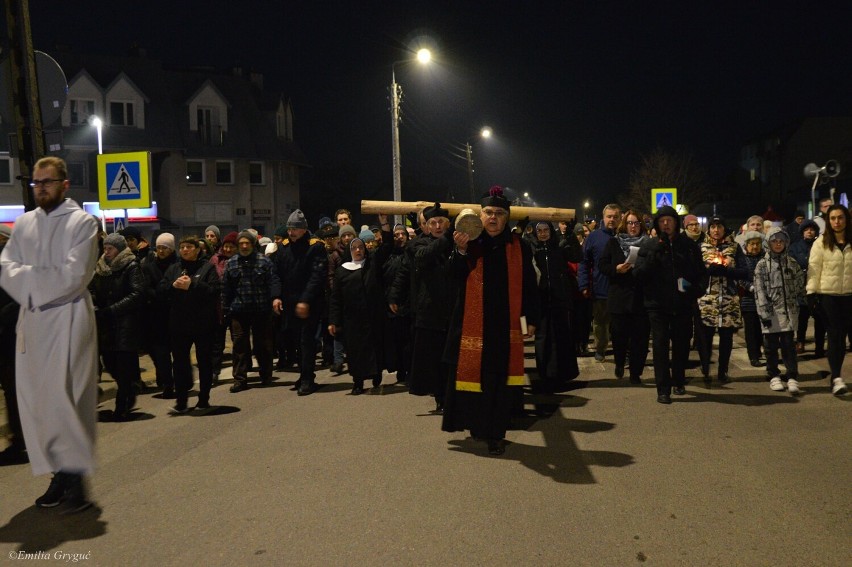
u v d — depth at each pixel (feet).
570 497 16.83
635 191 217.56
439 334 24.89
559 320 27.76
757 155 240.12
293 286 30.40
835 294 26.61
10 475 20.22
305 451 21.12
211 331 27.45
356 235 35.42
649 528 15.02
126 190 41.47
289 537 15.01
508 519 15.62
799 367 32.55
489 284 20.58
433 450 20.89
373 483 18.11
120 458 21.18
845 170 154.61
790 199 188.44
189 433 23.82
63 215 16.87
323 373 35.53
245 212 154.71
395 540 14.70
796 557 13.61
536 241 31.73
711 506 16.10
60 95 29.22
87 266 16.65
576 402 26.63
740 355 35.94
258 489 17.94
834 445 20.36
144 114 145.07
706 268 27.68
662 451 20.17
